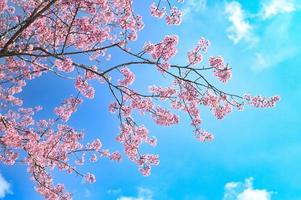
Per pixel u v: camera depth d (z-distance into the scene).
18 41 11.53
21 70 14.53
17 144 12.05
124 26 12.60
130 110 12.98
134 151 13.54
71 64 11.31
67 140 14.99
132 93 12.40
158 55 11.77
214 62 12.25
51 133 14.80
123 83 13.02
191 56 12.19
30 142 12.55
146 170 13.61
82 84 12.62
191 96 12.91
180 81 12.75
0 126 12.18
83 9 11.74
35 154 12.72
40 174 14.16
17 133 12.08
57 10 11.84
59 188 15.15
